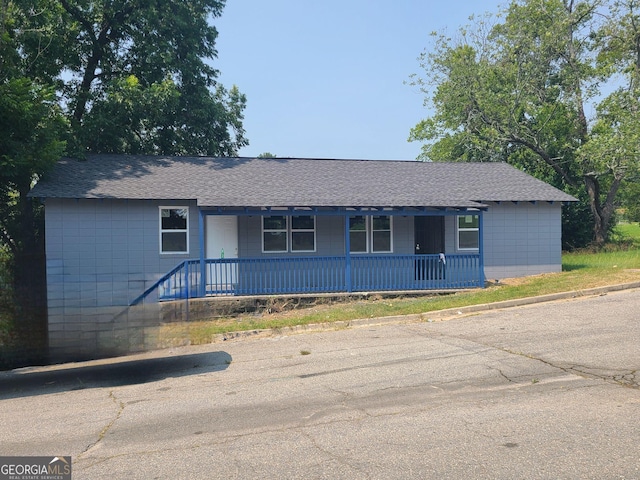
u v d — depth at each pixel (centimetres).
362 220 1727
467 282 1571
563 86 2969
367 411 575
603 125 2736
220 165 1848
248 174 1762
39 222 1758
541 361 753
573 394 602
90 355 848
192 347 1006
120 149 2150
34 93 1456
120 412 622
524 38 2862
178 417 588
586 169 2755
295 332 1123
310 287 1516
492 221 1789
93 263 1526
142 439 521
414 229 1775
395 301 1434
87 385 784
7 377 863
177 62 2194
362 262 1542
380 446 472
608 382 642
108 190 1513
